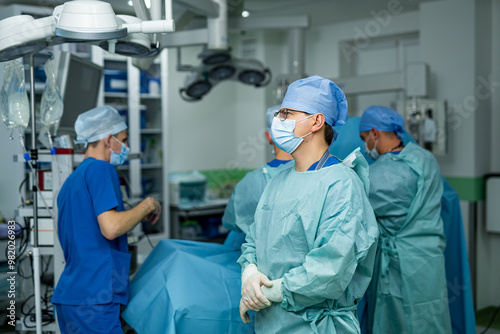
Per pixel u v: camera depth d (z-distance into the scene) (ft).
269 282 4.15
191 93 11.19
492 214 10.89
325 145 4.49
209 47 9.04
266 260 4.40
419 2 11.69
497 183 10.78
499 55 11.37
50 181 6.50
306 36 15.10
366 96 14.21
